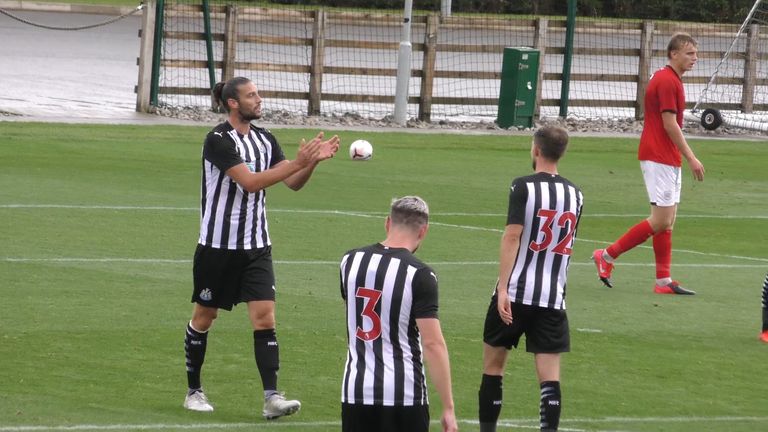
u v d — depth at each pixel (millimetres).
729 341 34875
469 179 65000
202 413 26141
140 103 84750
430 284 19500
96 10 163375
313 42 88125
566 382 29891
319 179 62000
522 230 24547
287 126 81812
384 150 74125
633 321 36750
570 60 95000
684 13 179875
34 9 162000
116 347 31094
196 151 69312
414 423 19625
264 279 26438
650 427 26562
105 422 25031
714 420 27297
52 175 58500
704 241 51688
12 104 84688
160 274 39750
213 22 144875
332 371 29953
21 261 40469
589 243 49875
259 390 28188
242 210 26250
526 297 24438
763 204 61781
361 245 46250
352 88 109625
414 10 171625
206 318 26594
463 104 91250
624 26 96562
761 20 114500
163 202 53125
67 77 104000
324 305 36750
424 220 20141
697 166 39594
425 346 19328
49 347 30734
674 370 31516
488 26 93125
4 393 26734
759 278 44469
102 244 43906
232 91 26047
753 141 88312
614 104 96812
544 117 96000
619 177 68812
